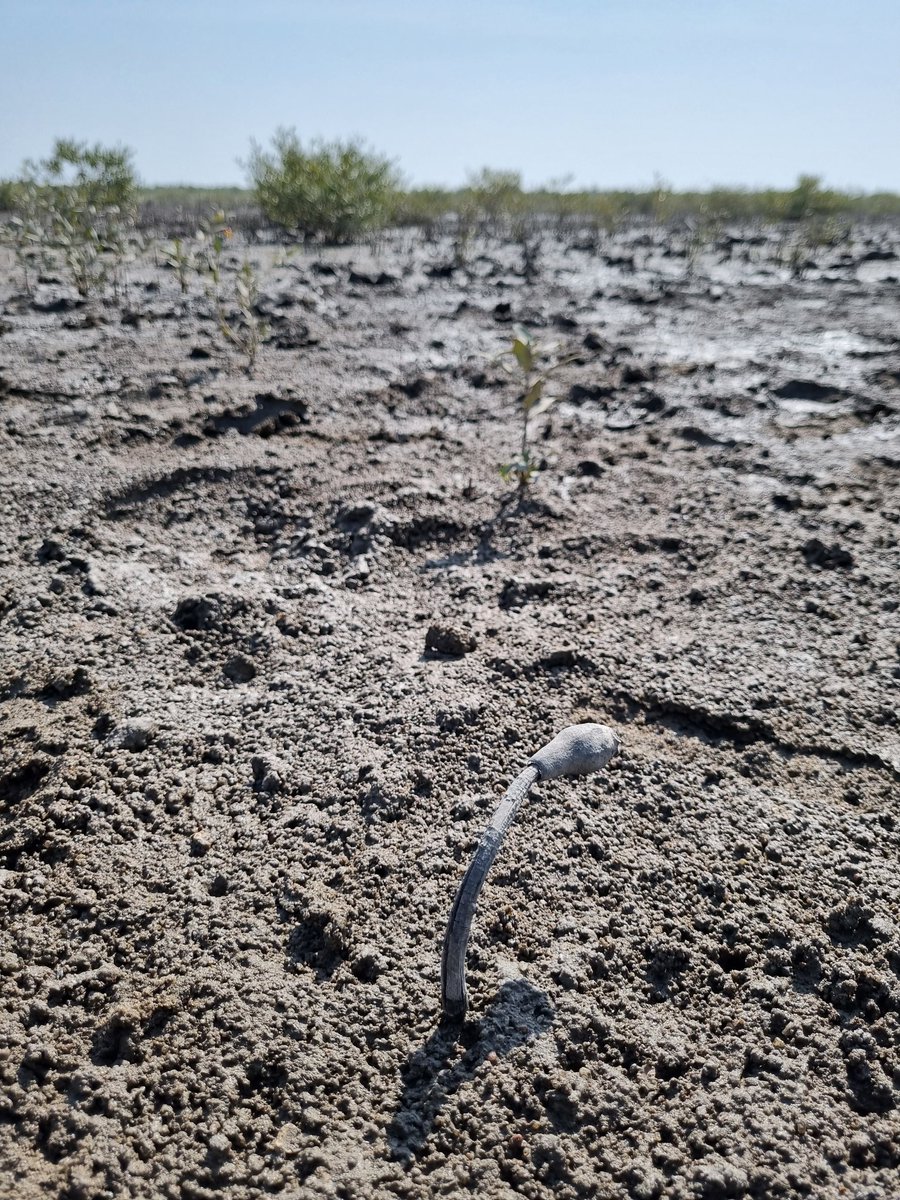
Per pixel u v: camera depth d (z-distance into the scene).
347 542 3.36
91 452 3.92
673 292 8.66
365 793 2.12
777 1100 1.52
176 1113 1.47
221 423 4.39
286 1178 1.38
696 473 4.10
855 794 2.23
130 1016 1.59
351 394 4.94
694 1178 1.40
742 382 5.59
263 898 1.86
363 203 11.65
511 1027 1.61
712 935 1.82
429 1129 1.46
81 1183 1.35
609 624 2.87
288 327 6.30
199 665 2.64
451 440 4.37
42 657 2.62
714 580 3.16
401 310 7.23
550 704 2.46
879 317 7.71
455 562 3.27
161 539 3.35
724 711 2.46
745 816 2.13
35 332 5.78
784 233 14.41
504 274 9.59
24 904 1.83
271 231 12.61
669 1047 1.60
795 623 2.94
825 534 3.53
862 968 1.75
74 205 8.23
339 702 2.43
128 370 5.04
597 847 1.99
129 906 1.83
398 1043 1.58
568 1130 1.47
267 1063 1.54
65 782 2.15
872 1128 1.49
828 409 5.20
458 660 2.63
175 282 7.95
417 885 1.89
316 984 1.68
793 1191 1.39
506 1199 1.37
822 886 1.94
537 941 1.78
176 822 2.05
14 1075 1.51
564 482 3.94
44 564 3.11
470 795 2.13
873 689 2.63
